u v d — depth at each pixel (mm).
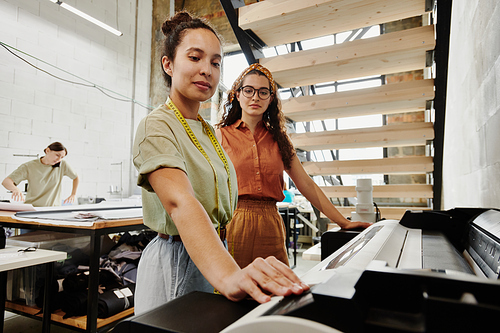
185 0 6707
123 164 5285
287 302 327
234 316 364
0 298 1424
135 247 2279
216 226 820
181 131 756
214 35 784
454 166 1883
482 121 1167
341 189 3029
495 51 983
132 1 5590
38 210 1894
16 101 3877
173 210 576
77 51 4648
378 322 261
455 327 231
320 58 2254
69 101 4488
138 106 5613
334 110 2559
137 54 5656
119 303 1751
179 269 733
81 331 1565
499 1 926
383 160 2730
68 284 1732
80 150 4621
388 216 2896
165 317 359
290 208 4172
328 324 262
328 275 406
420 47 1980
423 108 2490
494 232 594
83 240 2096
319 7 1961
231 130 1413
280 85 2705
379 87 2336
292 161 1475
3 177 3699
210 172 775
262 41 2434
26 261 1271
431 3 1902
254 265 434
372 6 1942
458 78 1688
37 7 4164
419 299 278
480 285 250
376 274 301
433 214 988
